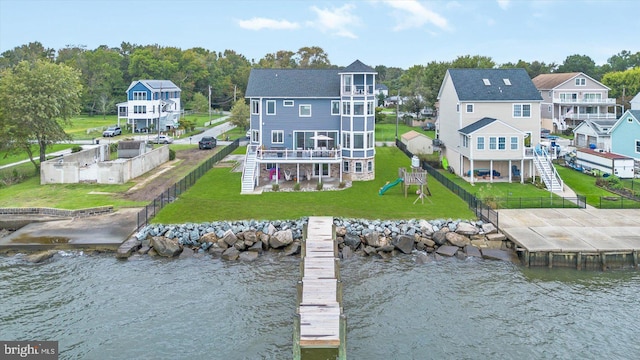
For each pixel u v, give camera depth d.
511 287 30.50
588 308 27.89
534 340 24.86
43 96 54.75
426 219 39.66
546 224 38.62
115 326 26.17
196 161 65.19
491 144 51.56
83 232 37.88
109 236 37.00
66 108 58.28
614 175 51.72
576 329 25.80
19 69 55.81
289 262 34.78
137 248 35.91
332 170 54.34
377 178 54.62
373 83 52.75
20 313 27.28
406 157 68.44
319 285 27.77
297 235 37.44
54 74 56.75
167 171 58.44
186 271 33.09
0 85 55.59
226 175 56.53
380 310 27.84
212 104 154.88
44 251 35.41
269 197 46.28
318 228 36.28
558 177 49.88
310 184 51.41
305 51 168.75
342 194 47.38
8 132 54.59
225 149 69.62
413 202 44.50
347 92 52.59
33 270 32.75
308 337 23.58
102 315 27.23
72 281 31.27
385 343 24.62
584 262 33.06
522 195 46.75
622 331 25.55
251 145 55.56
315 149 52.44
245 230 37.28
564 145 72.69
